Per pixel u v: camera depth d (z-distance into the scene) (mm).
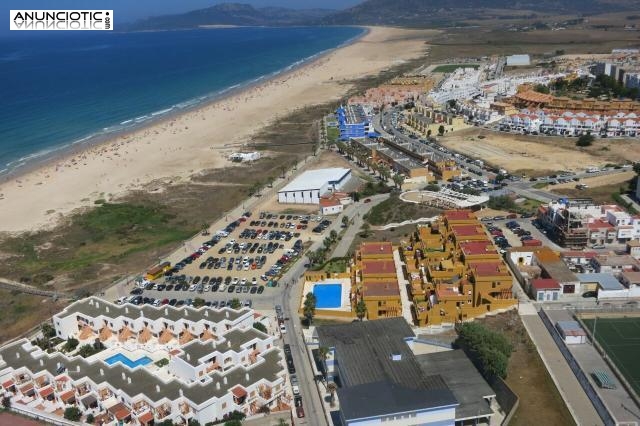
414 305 164750
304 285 183250
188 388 126250
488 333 135375
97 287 195000
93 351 153500
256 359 139750
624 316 151625
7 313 182000
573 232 192875
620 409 115688
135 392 126188
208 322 153000
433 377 120875
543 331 148000
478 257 173125
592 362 132250
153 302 180125
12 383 137750
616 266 172125
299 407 127438
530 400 121875
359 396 115062
